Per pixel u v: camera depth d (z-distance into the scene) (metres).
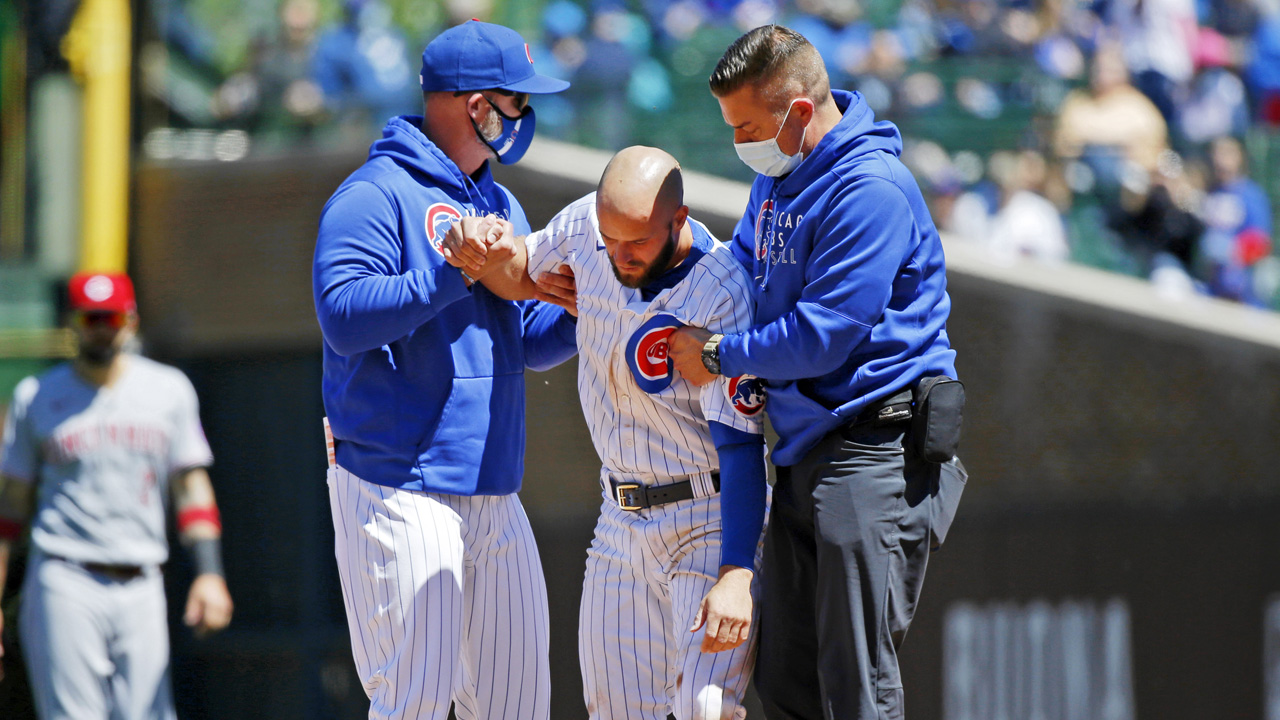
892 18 32.69
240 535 27.50
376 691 11.82
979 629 25.38
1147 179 29.05
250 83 30.06
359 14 30.53
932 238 10.98
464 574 12.15
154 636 18.67
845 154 10.62
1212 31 33.53
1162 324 25.72
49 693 18.03
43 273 28.94
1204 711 25.19
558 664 24.80
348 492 11.73
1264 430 25.64
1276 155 29.56
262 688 27.12
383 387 11.57
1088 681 25.28
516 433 12.39
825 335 10.16
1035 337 25.89
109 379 18.80
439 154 12.02
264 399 27.81
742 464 10.95
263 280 27.95
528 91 11.89
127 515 18.48
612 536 12.09
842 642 10.62
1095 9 32.56
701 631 11.40
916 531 10.78
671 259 11.07
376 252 11.44
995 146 29.72
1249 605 25.39
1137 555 25.56
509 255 10.68
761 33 10.71
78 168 28.92
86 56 29.08
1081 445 25.78
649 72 30.00
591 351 11.62
